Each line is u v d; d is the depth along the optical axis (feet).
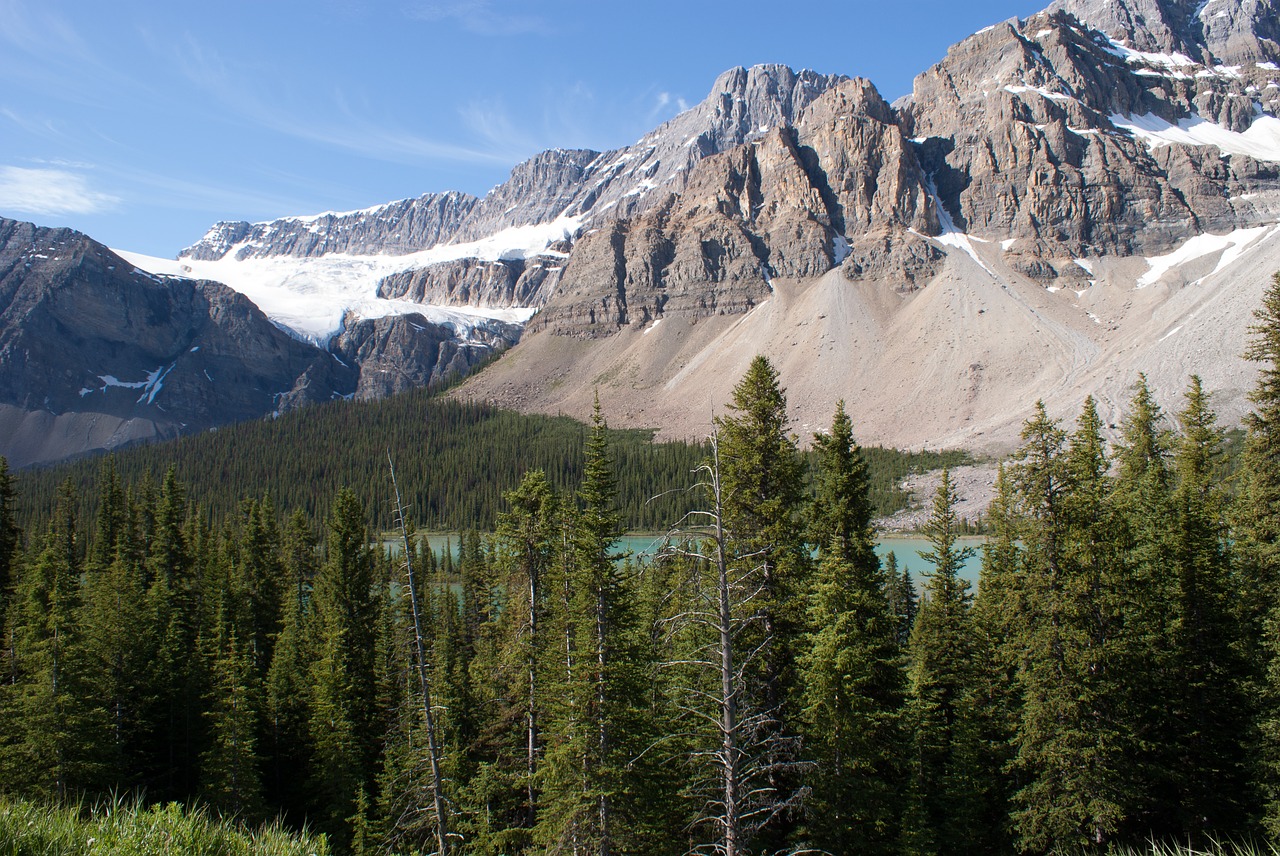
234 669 124.26
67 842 28.43
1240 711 91.20
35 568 177.68
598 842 79.87
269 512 250.57
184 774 129.70
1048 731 83.71
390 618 181.27
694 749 84.79
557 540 108.88
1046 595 84.74
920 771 100.32
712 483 52.42
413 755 107.04
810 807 80.07
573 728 83.51
